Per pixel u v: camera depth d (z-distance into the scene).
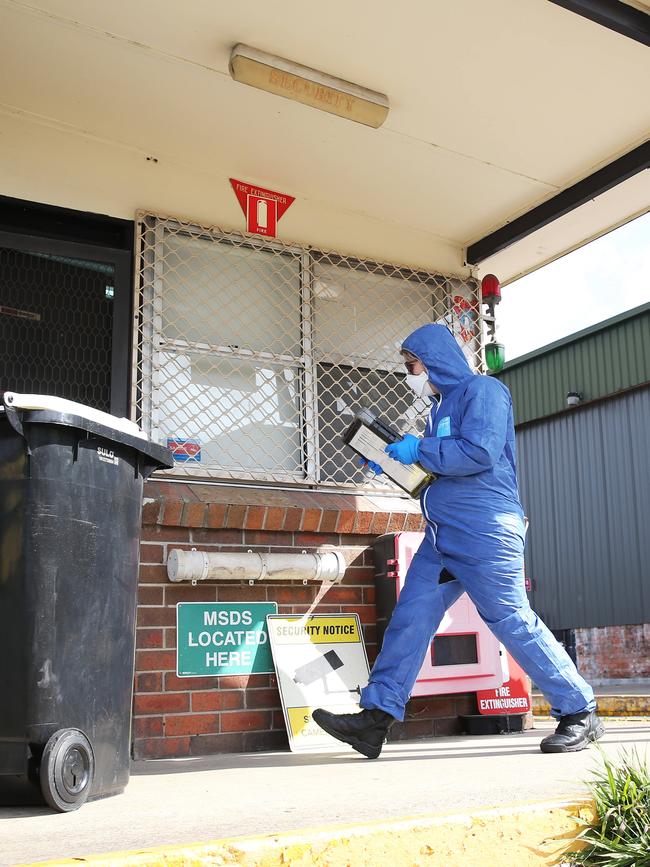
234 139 4.94
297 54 4.27
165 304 4.98
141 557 4.42
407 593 3.95
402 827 2.16
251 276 5.30
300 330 5.38
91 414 2.71
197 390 5.00
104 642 2.70
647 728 4.68
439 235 5.99
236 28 4.09
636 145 5.09
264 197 5.35
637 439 16.78
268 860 1.97
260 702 4.56
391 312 5.75
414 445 3.81
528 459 19.08
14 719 2.47
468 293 6.07
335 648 4.78
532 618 3.81
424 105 4.67
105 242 4.96
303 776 3.21
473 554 3.77
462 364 4.02
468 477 3.81
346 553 5.02
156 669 4.34
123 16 4.00
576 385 18.09
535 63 4.36
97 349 4.77
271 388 5.24
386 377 5.68
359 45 4.21
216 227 5.14
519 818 2.34
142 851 1.88
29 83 4.46
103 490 2.75
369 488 5.34
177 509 4.48
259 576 4.56
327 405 5.42
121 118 4.75
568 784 2.65
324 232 5.57
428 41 4.19
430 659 4.84
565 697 3.75
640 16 3.98
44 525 2.55
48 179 4.74
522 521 3.92
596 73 4.45
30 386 4.58
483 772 3.05
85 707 2.60
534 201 5.63
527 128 4.91
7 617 2.52
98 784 2.62
